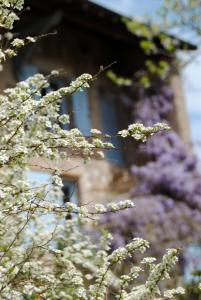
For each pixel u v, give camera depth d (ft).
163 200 41.93
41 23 37.40
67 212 13.06
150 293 11.51
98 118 42.14
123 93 46.11
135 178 43.19
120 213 38.01
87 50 43.75
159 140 45.03
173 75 38.11
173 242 40.01
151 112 45.60
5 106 12.63
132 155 44.11
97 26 42.19
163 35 37.22
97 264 15.35
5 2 12.57
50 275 13.52
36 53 39.47
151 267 11.90
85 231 20.13
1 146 12.49
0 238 13.74
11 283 12.81
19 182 12.85
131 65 46.50
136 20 36.35
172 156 44.80
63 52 41.73
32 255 14.38
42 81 14.71
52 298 13.33
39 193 12.69
